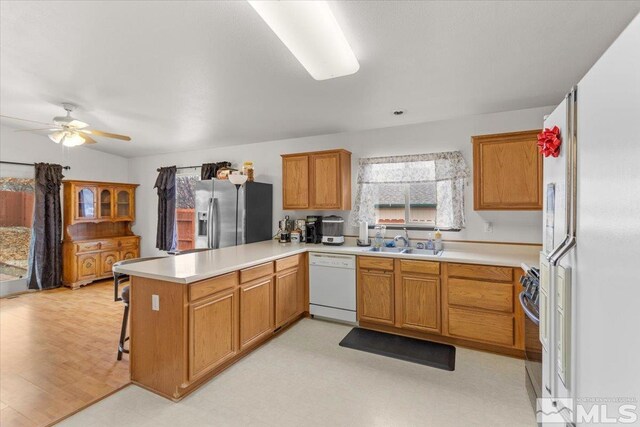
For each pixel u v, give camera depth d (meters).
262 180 4.73
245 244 3.96
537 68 2.37
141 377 2.32
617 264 0.81
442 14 1.78
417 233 3.69
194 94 3.06
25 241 4.89
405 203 3.79
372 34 1.97
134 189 6.02
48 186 4.93
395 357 2.76
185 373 2.13
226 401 2.15
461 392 2.24
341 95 2.96
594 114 0.95
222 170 4.47
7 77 2.81
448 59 2.27
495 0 1.67
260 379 2.41
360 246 3.81
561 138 1.26
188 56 2.37
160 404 2.12
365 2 1.69
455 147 3.48
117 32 2.11
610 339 0.84
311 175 3.97
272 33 2.06
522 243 3.17
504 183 2.92
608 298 0.85
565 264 1.17
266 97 3.07
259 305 2.89
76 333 3.27
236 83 2.79
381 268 3.25
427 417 1.98
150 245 5.93
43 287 4.91
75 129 3.35
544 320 1.44
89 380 2.40
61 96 3.22
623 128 0.78
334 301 3.51
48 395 2.20
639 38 0.71
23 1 1.84
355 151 4.04
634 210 0.73
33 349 2.90
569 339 1.10
